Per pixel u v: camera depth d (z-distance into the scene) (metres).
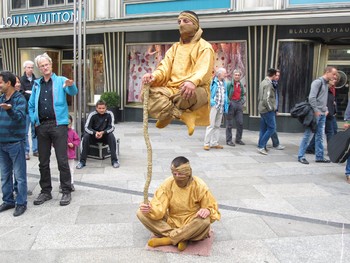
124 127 11.23
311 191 5.20
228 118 8.49
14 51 13.89
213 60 2.92
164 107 2.78
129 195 4.96
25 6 12.84
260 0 9.84
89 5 11.95
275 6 9.70
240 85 8.53
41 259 3.27
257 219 4.18
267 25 10.15
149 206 3.39
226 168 6.46
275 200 4.81
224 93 8.02
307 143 6.88
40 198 4.65
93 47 12.69
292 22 9.64
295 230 3.89
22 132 4.24
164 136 9.73
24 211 4.34
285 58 10.22
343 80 10.76
